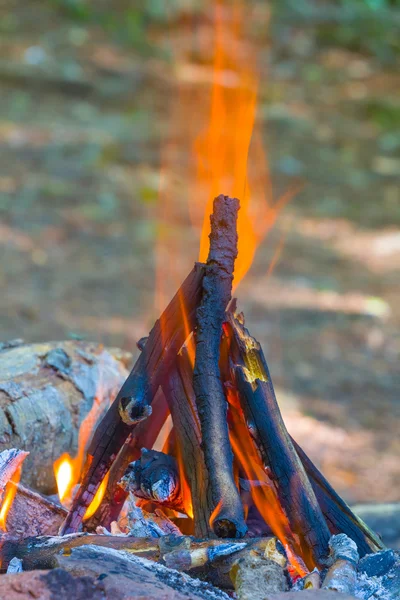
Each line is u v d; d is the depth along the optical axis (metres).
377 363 7.04
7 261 8.48
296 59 16.38
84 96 13.54
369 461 5.30
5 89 13.30
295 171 11.92
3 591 1.82
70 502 2.79
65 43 15.22
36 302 7.61
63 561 1.97
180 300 2.31
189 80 14.56
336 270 9.06
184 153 11.95
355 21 17.88
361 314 7.99
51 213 9.79
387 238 10.11
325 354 7.10
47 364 2.95
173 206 10.34
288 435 2.27
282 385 6.44
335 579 2.02
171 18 16.67
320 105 14.73
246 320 7.64
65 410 2.83
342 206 11.04
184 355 2.40
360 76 16.20
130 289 8.12
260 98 14.35
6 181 10.41
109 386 3.04
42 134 11.97
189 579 2.01
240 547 2.07
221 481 2.18
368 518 3.67
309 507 2.22
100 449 2.35
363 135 13.84
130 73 14.45
